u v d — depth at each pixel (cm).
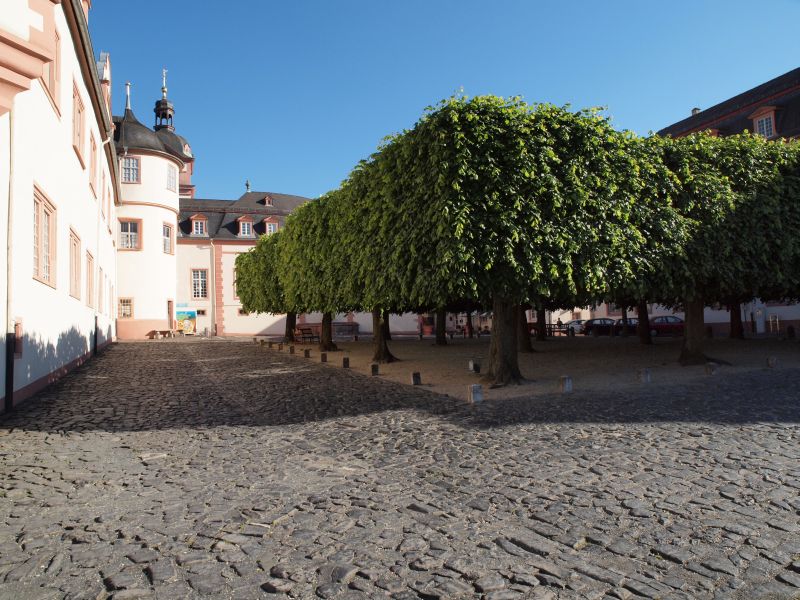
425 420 844
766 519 425
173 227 4012
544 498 485
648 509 452
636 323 3759
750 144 1373
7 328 905
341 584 336
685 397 976
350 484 536
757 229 1332
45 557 374
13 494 505
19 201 944
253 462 619
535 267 1020
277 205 5456
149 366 1758
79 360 1698
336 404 1007
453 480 543
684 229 1245
